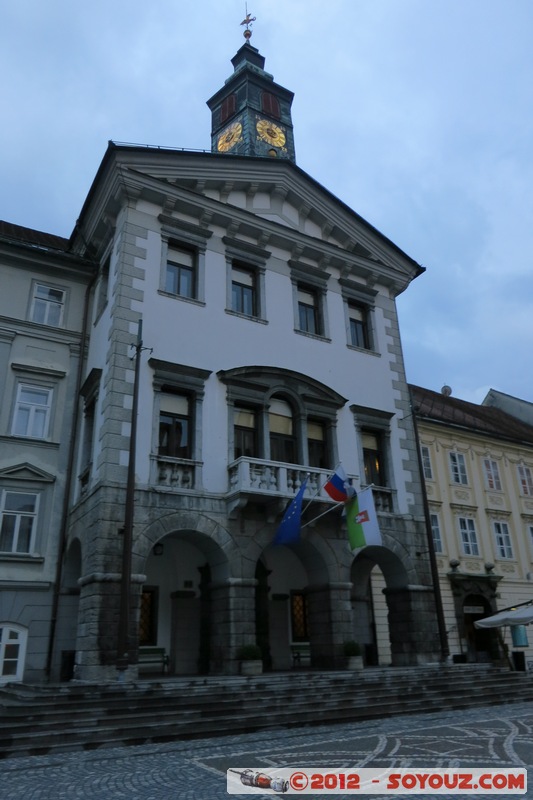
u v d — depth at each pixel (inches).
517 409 1648.6
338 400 850.8
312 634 753.6
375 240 1008.2
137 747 412.8
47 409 801.6
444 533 1105.4
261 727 469.4
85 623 596.1
